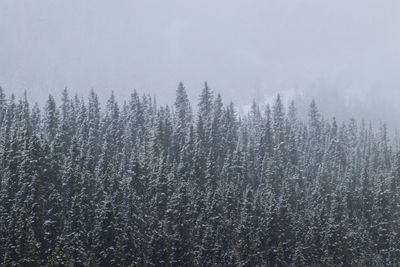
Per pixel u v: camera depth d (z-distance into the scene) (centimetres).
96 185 7919
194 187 8575
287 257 7794
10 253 6588
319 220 8100
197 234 7888
